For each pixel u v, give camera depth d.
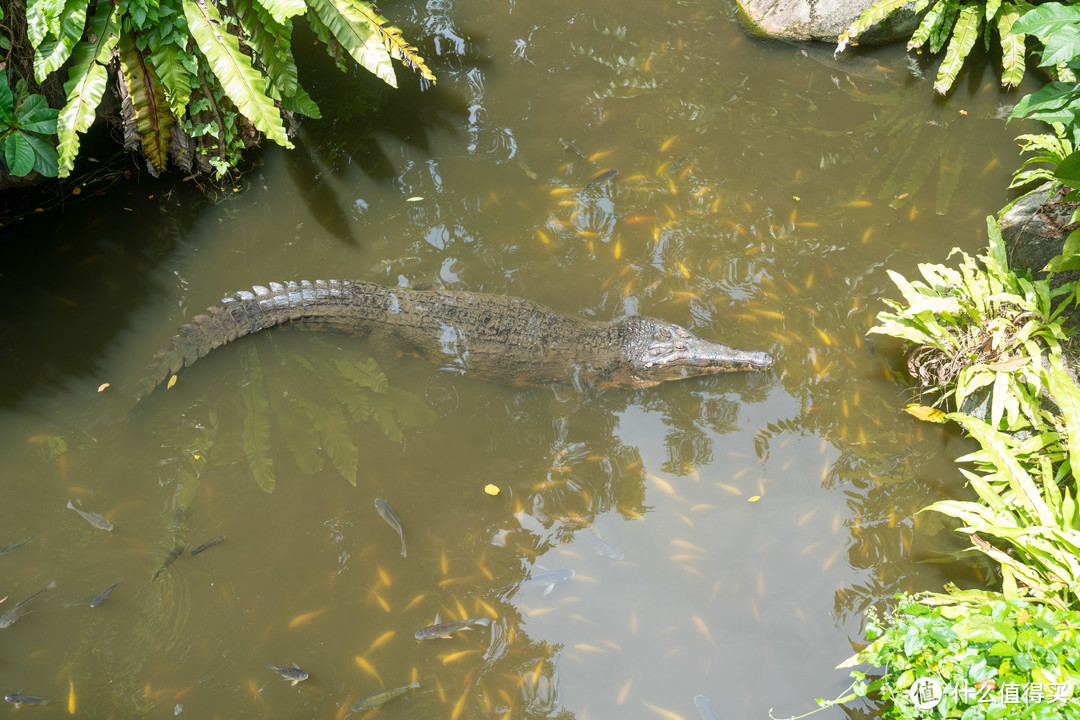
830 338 6.70
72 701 5.64
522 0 8.90
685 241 7.16
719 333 6.77
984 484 5.88
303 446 6.44
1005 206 7.18
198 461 6.37
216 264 7.16
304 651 5.77
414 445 6.45
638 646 5.75
